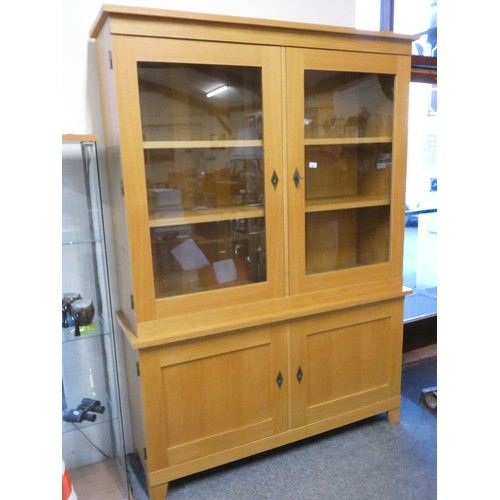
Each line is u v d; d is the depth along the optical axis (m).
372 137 1.88
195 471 1.69
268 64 1.54
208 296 1.61
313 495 1.69
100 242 1.67
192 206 1.61
